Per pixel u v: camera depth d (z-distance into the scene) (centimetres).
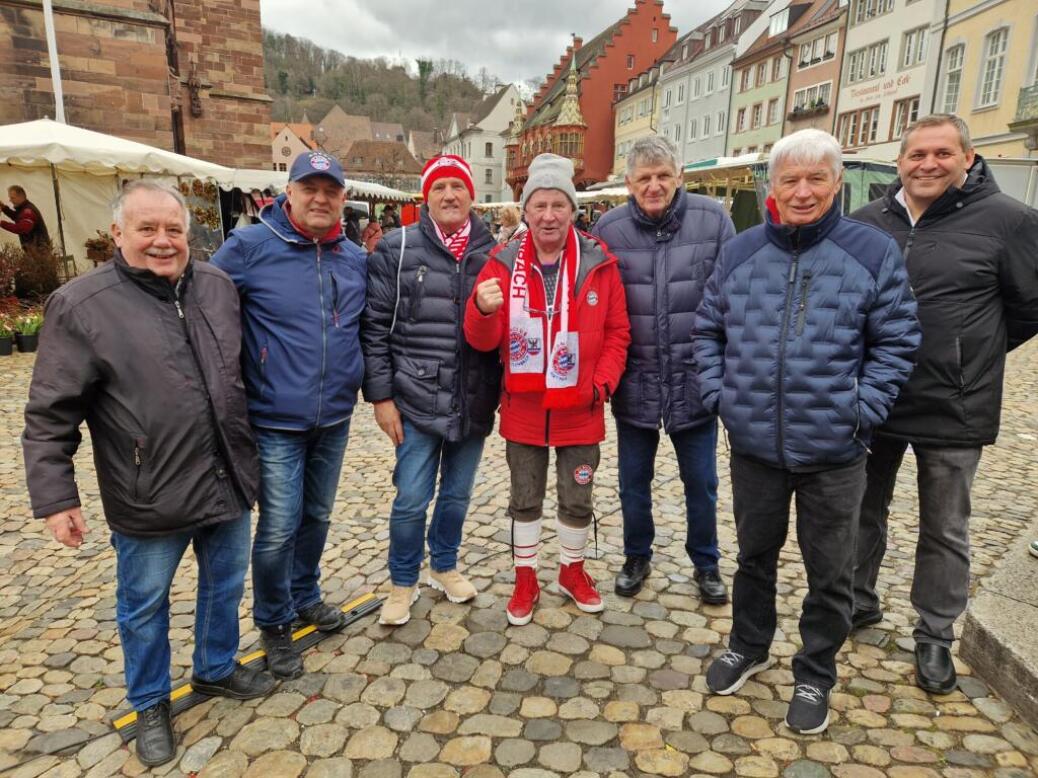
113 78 1418
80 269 1242
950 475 259
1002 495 464
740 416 237
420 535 306
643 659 282
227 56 1948
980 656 265
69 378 205
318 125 10756
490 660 282
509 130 7888
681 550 385
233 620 260
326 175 248
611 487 485
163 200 211
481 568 365
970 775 216
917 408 260
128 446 215
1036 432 618
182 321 222
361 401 751
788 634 299
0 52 1308
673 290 304
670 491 477
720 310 252
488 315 271
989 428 256
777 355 228
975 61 2138
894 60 2842
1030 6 1917
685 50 4719
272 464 262
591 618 313
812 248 227
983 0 2086
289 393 257
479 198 9144
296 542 298
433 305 288
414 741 236
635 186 300
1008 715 244
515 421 304
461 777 220
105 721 254
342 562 380
